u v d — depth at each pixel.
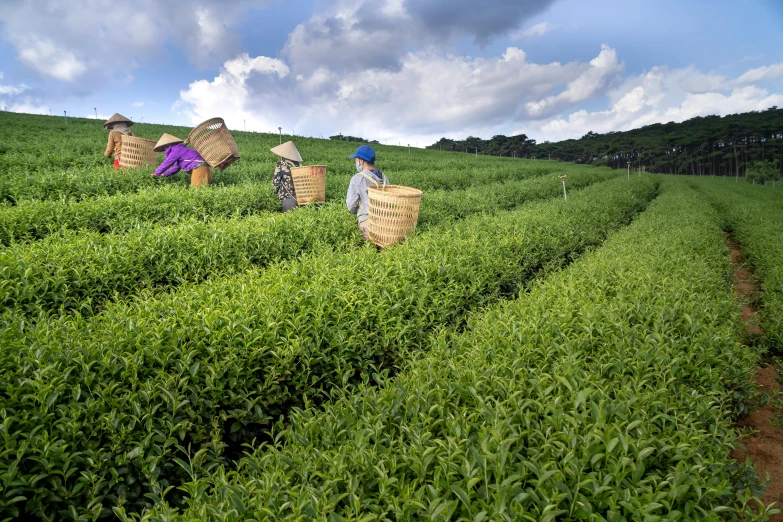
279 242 6.89
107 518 2.70
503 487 1.93
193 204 9.36
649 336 3.60
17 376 2.88
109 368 3.01
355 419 2.71
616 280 5.18
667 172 134.25
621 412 2.53
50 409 2.77
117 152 12.98
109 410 2.87
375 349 4.04
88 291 4.93
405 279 5.01
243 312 3.79
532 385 2.87
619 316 3.91
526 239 7.49
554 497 1.92
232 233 6.70
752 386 3.85
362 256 5.86
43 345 3.09
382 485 2.05
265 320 3.72
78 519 2.51
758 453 3.85
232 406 3.38
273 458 2.50
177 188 10.67
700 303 4.57
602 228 10.95
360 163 8.22
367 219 8.13
